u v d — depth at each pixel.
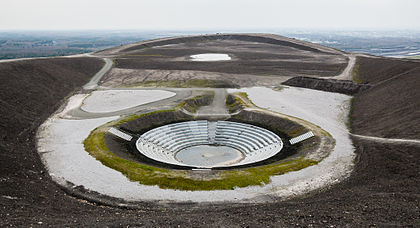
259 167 38.88
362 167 36.94
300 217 23.72
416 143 40.72
